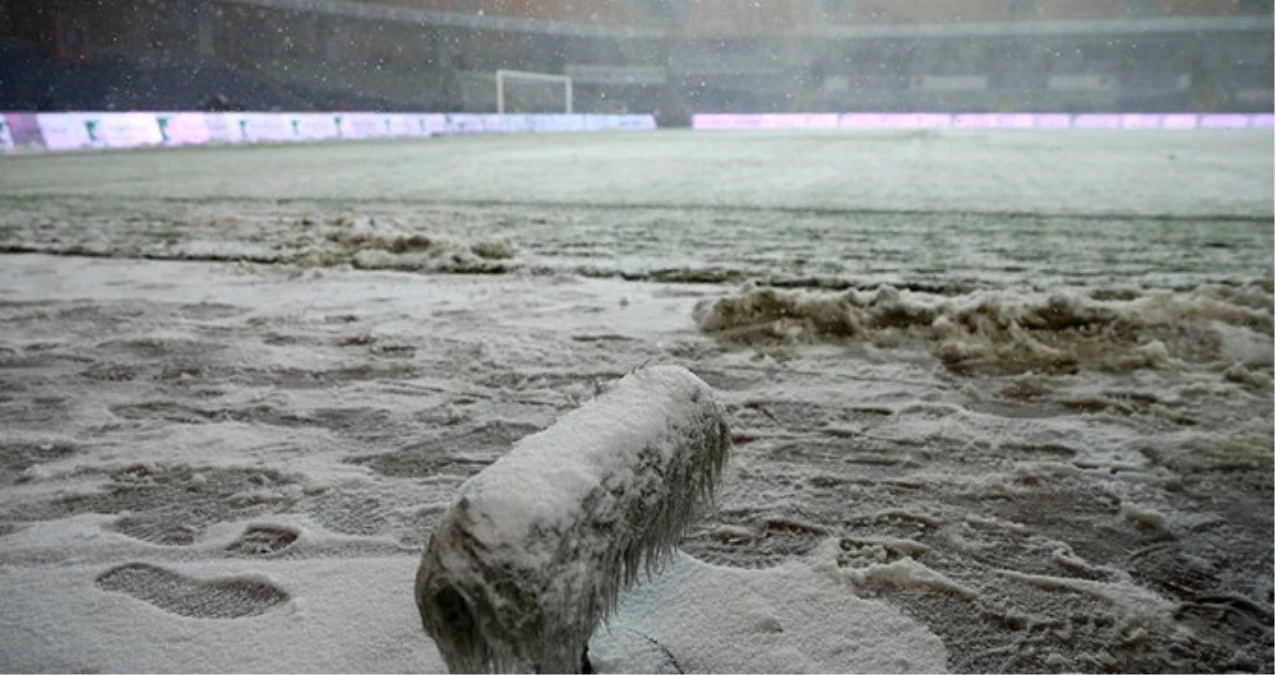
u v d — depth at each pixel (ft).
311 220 28.60
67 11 107.96
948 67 169.07
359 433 10.51
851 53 173.17
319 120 103.96
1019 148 76.28
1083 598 6.76
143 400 11.78
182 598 6.76
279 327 15.67
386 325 15.75
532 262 22.34
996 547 7.57
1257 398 11.30
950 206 33.78
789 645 6.03
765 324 14.70
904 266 21.58
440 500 8.58
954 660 5.96
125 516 8.28
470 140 104.99
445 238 23.21
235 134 93.15
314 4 133.39
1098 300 15.46
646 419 4.77
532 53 176.35
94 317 16.44
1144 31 151.43
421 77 156.66
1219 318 14.05
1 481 9.14
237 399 11.81
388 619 6.35
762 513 8.20
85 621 6.42
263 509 8.40
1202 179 44.57
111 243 25.36
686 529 5.54
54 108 108.27
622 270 21.24
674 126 185.26
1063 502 8.46
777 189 41.24
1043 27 157.28
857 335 14.38
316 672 5.75
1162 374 12.39
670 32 179.63
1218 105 153.07
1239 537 7.75
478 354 13.92
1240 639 6.25
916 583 6.94
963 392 11.85
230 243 25.32
